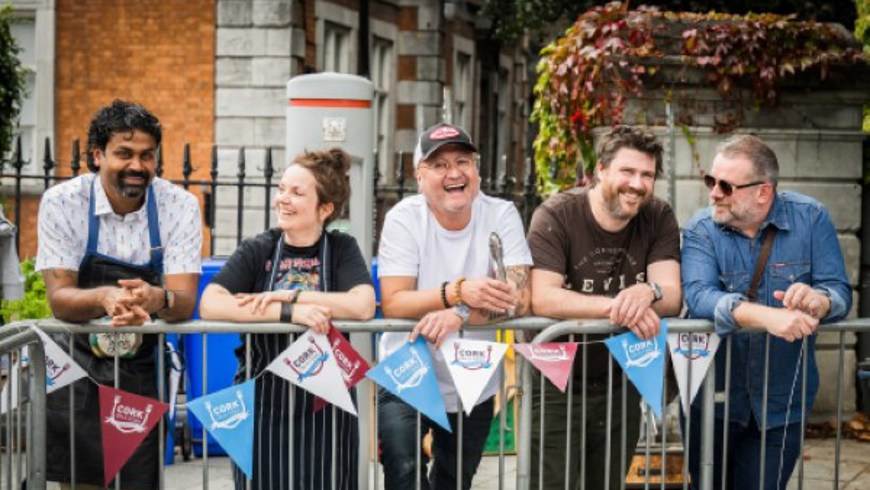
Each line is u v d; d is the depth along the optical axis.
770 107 10.43
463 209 6.29
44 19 19.17
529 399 6.42
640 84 10.30
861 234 10.80
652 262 6.57
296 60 19.05
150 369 6.43
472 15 26.91
